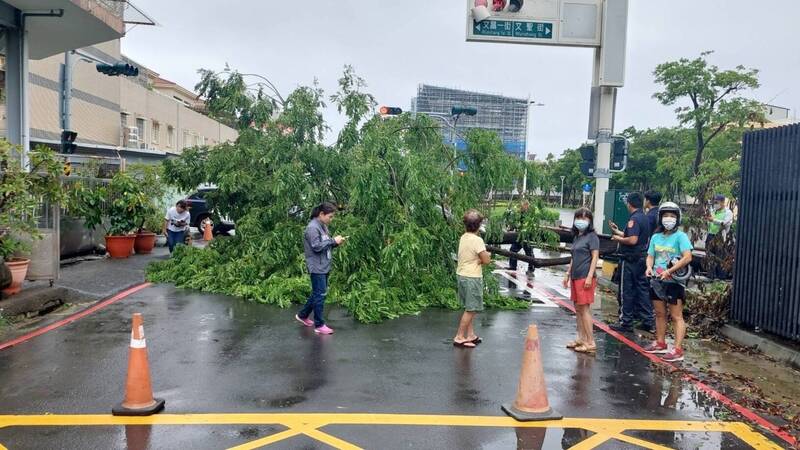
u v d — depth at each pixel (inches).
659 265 289.7
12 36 482.6
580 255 295.9
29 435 185.5
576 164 2113.7
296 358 272.4
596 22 507.2
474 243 294.2
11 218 327.0
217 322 337.1
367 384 240.1
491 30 501.7
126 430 190.4
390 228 395.9
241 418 202.4
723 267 422.9
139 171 684.7
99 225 590.9
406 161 395.9
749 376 264.7
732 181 507.8
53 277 370.3
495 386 241.6
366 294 361.4
